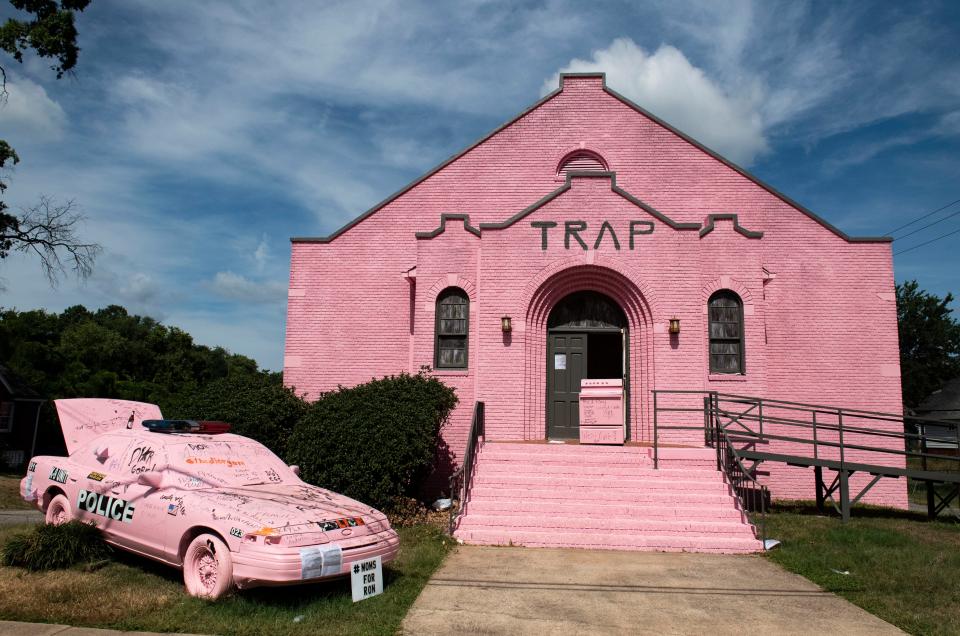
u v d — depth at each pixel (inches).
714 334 567.2
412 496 511.5
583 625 244.7
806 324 614.5
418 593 281.6
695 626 246.4
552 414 566.3
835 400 603.5
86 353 2169.0
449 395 523.2
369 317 637.9
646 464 476.4
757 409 554.6
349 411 485.7
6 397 1164.5
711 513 413.7
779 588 299.7
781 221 634.8
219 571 253.9
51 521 338.6
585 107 674.8
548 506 422.9
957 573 320.2
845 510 478.3
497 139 673.0
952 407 1814.7
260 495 285.7
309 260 649.6
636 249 546.9
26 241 916.0
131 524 293.4
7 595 255.6
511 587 294.4
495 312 549.3
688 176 654.5
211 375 2753.4
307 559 246.8
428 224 656.4
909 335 2310.5
